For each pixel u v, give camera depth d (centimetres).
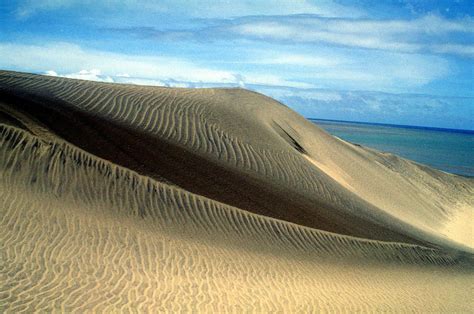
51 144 1814
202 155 2339
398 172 4684
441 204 4244
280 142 2920
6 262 1231
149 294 1222
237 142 2659
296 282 1502
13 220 1434
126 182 1764
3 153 1700
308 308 1334
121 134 2272
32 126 2038
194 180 1998
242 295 1330
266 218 1845
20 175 1644
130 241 1478
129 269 1328
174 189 1819
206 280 1371
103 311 1102
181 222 1669
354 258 1823
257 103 3638
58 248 1348
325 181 2625
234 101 3453
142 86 3381
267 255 1633
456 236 3312
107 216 1580
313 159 3108
